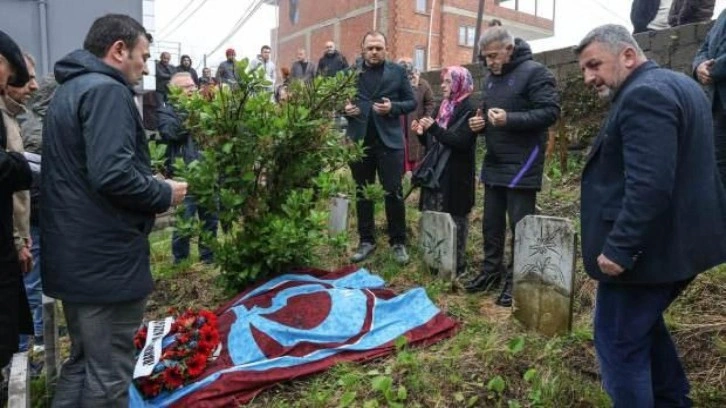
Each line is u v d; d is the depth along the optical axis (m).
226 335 3.37
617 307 2.27
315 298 3.66
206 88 4.05
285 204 4.00
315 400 2.87
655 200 2.03
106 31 2.39
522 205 3.89
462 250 4.55
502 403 2.78
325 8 25.19
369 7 22.80
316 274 4.14
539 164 3.85
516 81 3.81
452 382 2.91
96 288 2.29
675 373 2.53
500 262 4.20
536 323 3.47
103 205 2.29
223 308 3.76
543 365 3.03
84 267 2.29
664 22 6.56
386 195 4.77
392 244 4.87
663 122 2.05
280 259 3.95
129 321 2.45
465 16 23.06
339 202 5.48
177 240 5.28
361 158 4.43
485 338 3.38
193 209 5.19
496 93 3.92
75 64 2.36
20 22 6.35
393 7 21.52
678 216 2.15
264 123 3.80
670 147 2.04
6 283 2.28
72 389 2.47
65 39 6.60
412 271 4.61
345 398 2.82
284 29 28.31
